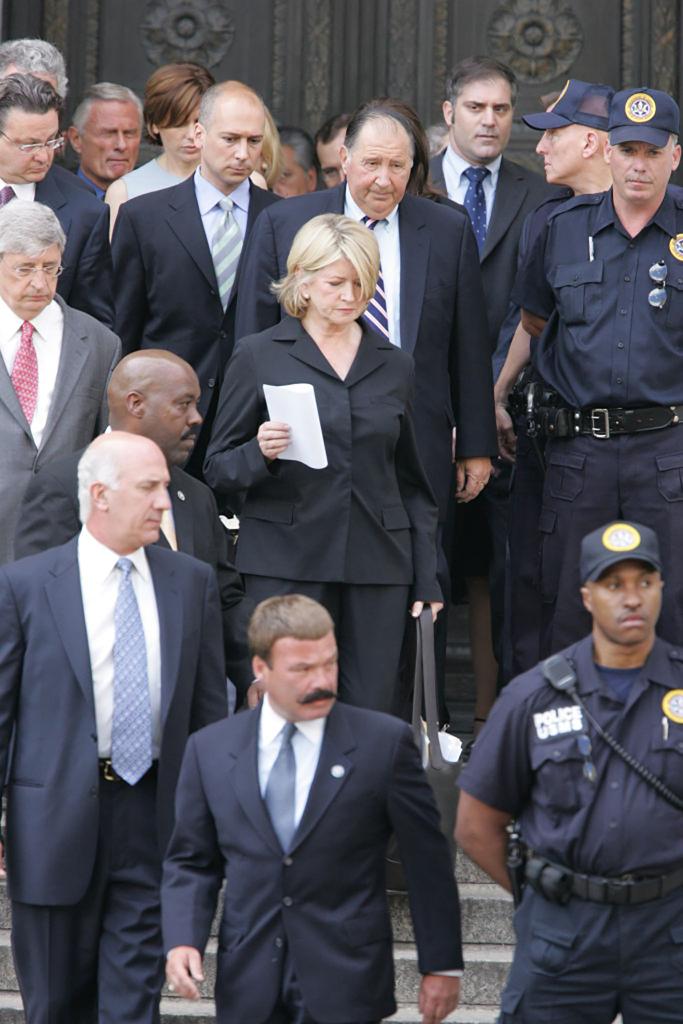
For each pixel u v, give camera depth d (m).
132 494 19.95
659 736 17.91
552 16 35.44
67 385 24.62
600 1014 18.28
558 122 27.41
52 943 20.08
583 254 25.17
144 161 35.50
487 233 29.39
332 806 18.41
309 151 33.72
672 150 24.64
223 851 18.73
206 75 30.44
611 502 24.81
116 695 20.02
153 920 20.17
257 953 18.47
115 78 35.66
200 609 20.56
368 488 22.77
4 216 24.23
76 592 20.09
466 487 26.12
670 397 24.61
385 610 22.89
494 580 29.00
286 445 22.11
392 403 22.91
